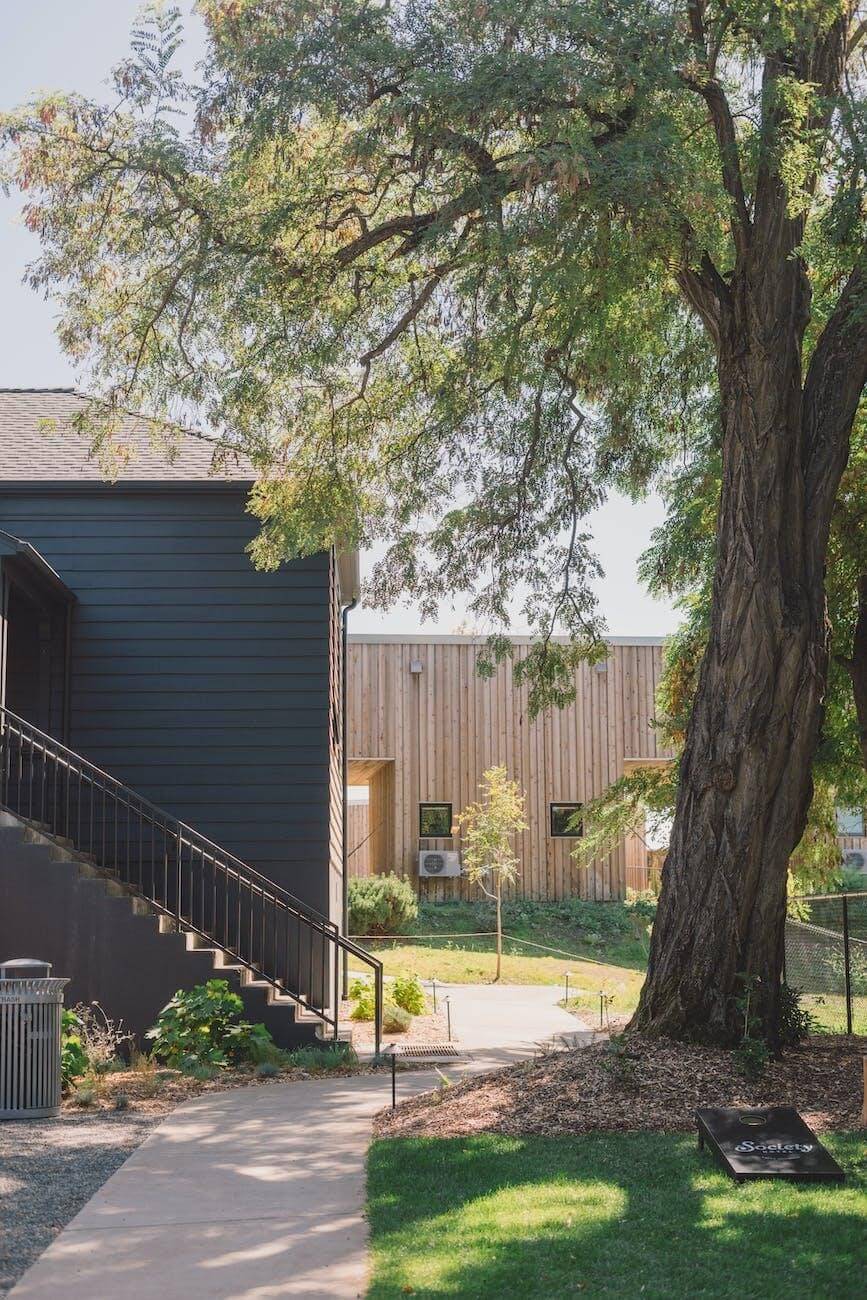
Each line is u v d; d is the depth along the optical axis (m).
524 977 20.64
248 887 14.15
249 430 12.05
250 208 10.77
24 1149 7.78
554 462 13.43
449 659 26.00
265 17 10.16
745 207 10.34
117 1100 9.41
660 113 9.21
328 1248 5.56
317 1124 8.52
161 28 9.91
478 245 9.71
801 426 10.37
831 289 12.24
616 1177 6.43
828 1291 4.75
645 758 25.97
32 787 12.85
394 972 20.47
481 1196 6.18
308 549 12.94
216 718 14.66
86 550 14.88
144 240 10.80
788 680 9.80
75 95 10.44
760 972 9.57
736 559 9.98
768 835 9.70
